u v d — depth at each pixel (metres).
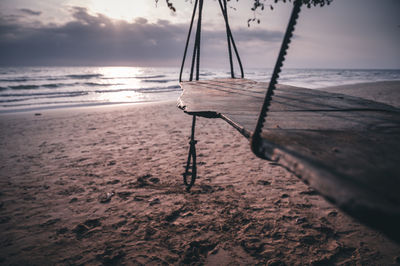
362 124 1.06
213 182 4.25
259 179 4.36
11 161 5.55
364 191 0.42
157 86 33.25
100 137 7.71
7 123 10.16
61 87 29.00
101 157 5.73
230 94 2.33
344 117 1.26
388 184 0.45
